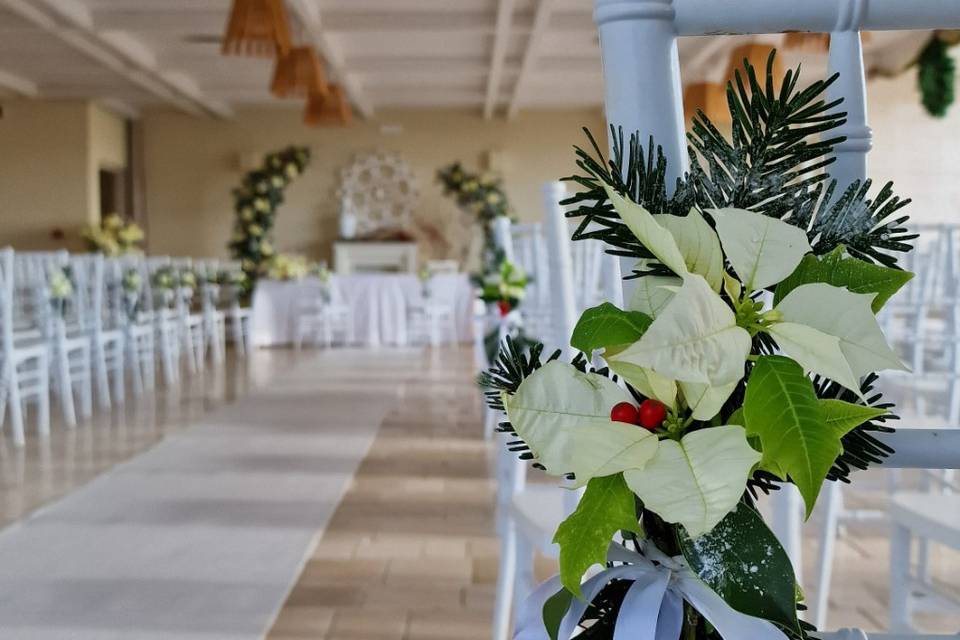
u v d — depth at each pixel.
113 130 12.68
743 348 0.46
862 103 0.70
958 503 1.76
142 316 7.00
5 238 11.80
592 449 0.48
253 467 4.14
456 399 6.22
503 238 4.21
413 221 13.01
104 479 3.91
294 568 2.75
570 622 0.56
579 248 3.14
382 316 10.30
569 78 11.34
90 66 10.56
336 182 12.98
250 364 8.50
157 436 4.92
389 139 13.02
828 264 0.52
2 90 11.31
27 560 2.82
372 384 7.01
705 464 0.46
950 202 10.10
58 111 11.78
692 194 0.56
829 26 0.67
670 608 0.54
